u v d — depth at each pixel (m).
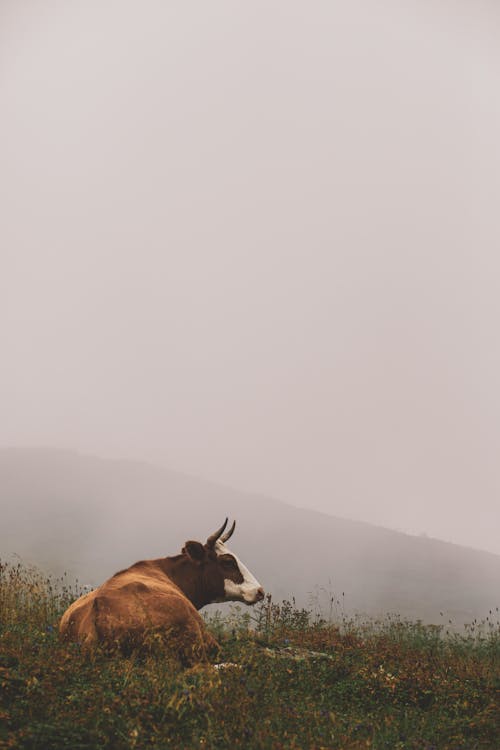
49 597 13.40
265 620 15.04
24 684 7.13
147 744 6.32
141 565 11.46
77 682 7.35
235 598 12.19
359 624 21.14
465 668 11.95
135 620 8.96
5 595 12.05
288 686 8.87
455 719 8.48
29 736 6.12
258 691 7.88
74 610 9.55
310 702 8.20
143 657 8.64
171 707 6.91
